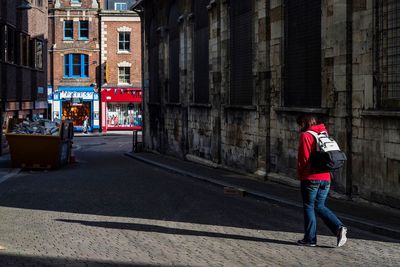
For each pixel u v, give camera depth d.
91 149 38.19
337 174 12.39
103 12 55.28
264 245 8.21
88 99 55.44
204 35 22.59
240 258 7.42
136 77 56.25
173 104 27.27
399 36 10.69
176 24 27.08
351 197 12.00
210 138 21.84
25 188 15.39
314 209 8.16
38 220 10.33
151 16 32.12
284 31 15.41
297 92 14.73
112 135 53.06
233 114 19.09
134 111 56.72
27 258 7.43
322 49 13.15
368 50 11.46
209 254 7.65
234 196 13.66
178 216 10.73
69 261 7.27
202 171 19.59
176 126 27.00
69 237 8.80
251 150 17.58
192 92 24.44
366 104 11.52
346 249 7.91
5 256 7.54
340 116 12.28
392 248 7.93
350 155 12.10
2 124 27.81
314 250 7.87
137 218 10.51
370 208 10.95
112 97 55.69
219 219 10.39
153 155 30.30
